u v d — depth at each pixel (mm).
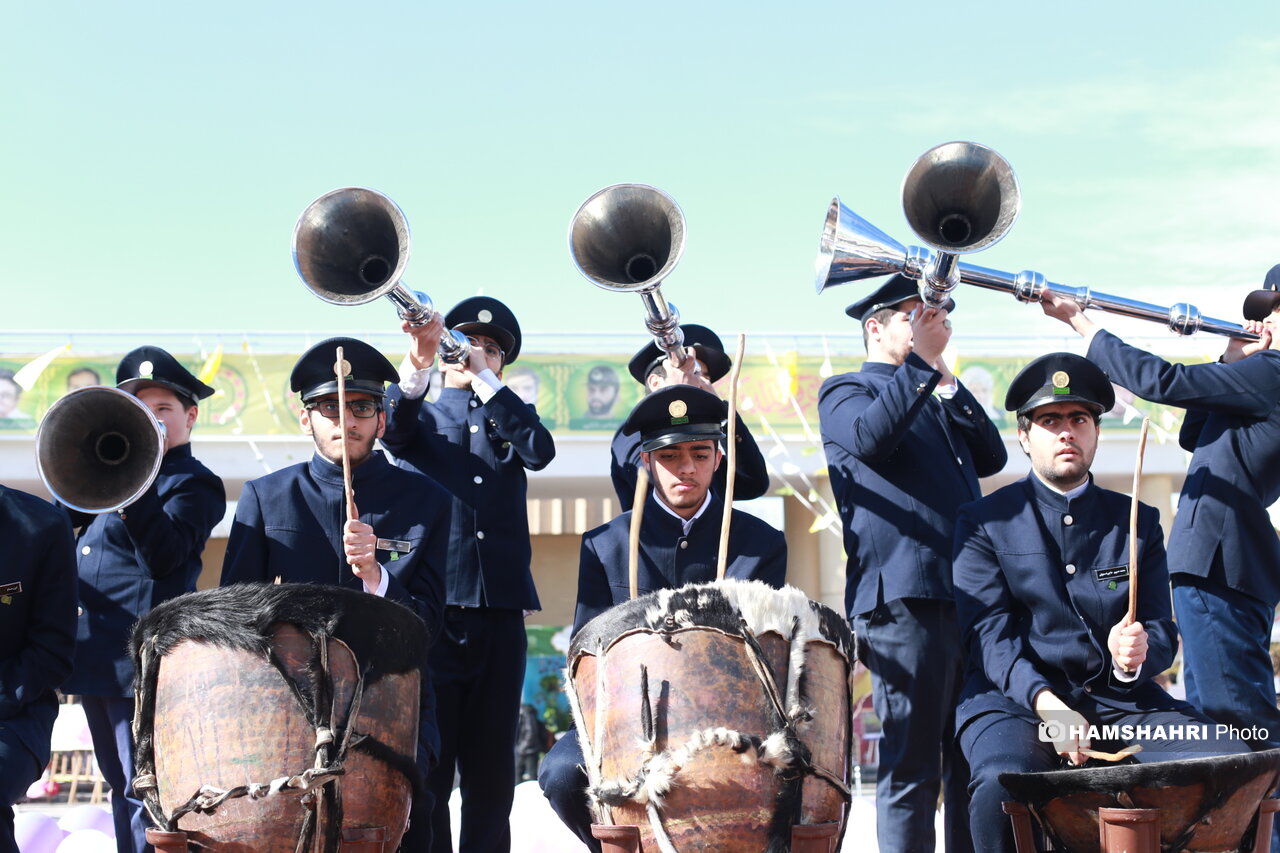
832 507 22734
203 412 22844
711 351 9648
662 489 7941
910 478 8531
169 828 5500
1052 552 7555
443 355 9203
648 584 7996
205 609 5574
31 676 6883
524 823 10281
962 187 7641
